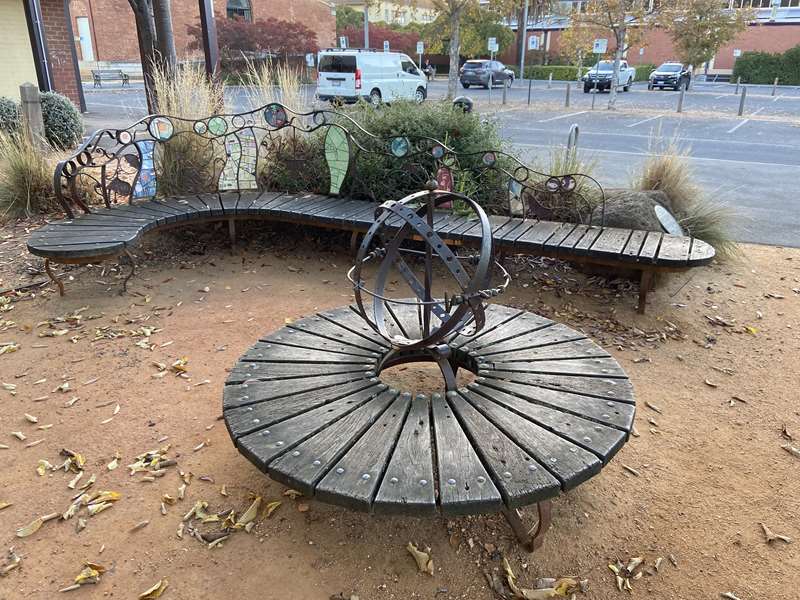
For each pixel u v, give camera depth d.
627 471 2.62
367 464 1.90
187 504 2.39
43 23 13.88
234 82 9.54
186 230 5.66
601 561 2.16
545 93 26.69
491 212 5.19
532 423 2.10
